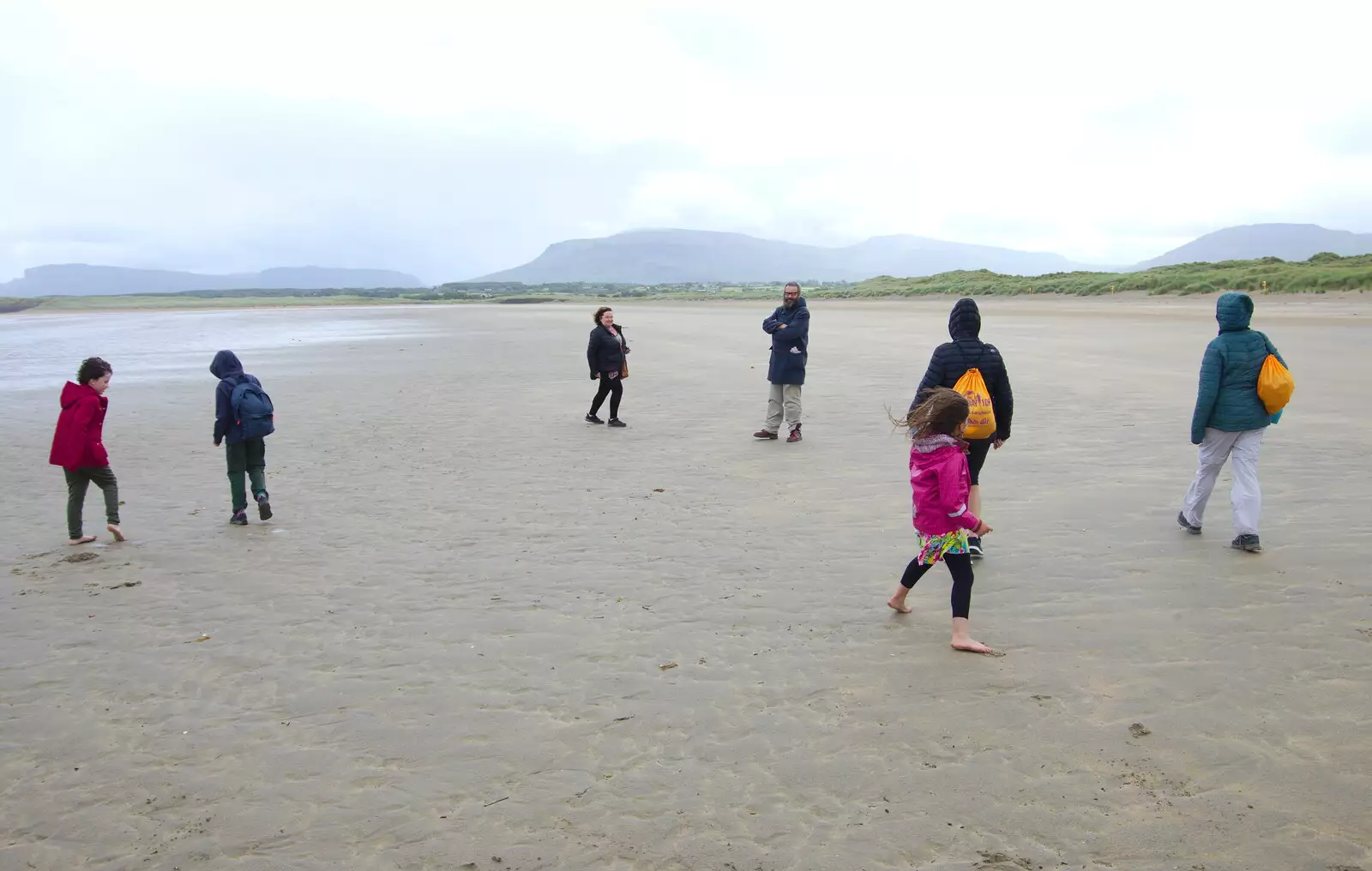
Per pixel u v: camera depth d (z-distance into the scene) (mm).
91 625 5969
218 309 114062
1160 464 9805
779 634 5457
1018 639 5250
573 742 4234
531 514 8633
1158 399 14570
